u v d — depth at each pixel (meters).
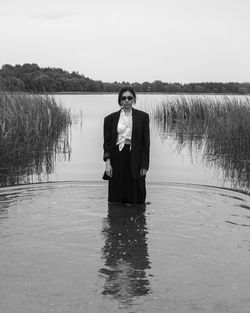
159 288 4.36
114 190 7.41
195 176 10.14
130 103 7.35
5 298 4.14
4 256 5.14
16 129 12.76
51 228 6.15
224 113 17.69
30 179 9.55
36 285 4.41
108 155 7.41
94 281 4.50
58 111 18.86
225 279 4.57
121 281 4.51
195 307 4.00
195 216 6.75
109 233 5.96
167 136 17.91
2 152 11.55
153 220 6.54
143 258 5.11
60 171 10.48
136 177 7.29
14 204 7.31
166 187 8.55
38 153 12.70
